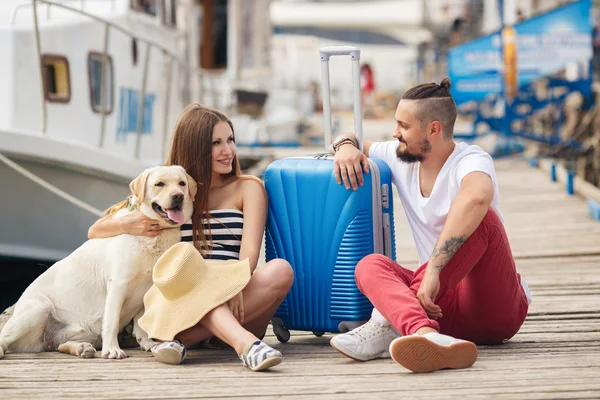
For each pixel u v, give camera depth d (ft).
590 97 42.16
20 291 21.47
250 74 44.24
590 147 40.91
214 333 10.84
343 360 10.99
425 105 10.90
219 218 11.78
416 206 11.50
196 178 11.72
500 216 11.10
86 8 24.52
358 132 12.48
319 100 86.07
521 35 42.34
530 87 46.14
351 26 81.56
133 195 11.83
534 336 12.35
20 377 10.25
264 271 11.31
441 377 9.78
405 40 89.35
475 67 42.86
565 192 34.14
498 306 11.05
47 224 19.70
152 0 26.61
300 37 88.74
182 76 30.96
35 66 20.13
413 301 10.40
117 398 9.28
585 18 41.75
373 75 85.87
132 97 25.07
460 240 10.37
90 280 11.81
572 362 10.49
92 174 20.35
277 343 12.46
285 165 12.05
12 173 18.54
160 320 10.93
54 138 18.95
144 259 11.47
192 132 11.70
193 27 33.65
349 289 11.68
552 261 20.33
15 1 22.94
